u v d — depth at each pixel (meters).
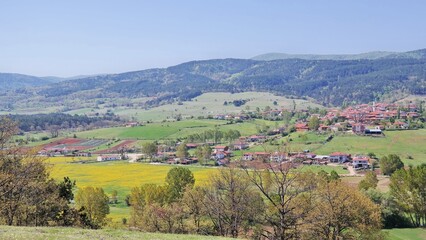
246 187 48.19
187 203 57.28
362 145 188.38
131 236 35.09
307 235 47.91
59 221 54.19
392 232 81.38
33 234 30.36
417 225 88.25
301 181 43.00
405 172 90.75
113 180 137.00
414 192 86.75
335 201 48.78
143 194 86.81
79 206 82.62
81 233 34.56
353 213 50.16
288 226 42.97
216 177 51.19
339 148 184.88
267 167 42.00
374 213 53.56
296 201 44.59
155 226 58.19
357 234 53.66
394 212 87.62
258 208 47.62
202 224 58.72
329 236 50.00
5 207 47.94
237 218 49.06
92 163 178.00
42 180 54.38
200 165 166.62
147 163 175.62
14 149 51.31
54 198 53.25
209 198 51.50
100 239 31.77
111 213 95.94
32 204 50.56
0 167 48.75
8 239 27.72
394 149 180.62
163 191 85.44
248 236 49.69
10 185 47.91
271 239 43.16
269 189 43.09
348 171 146.75
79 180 137.38
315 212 46.84
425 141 190.62
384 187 117.44
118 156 195.12
